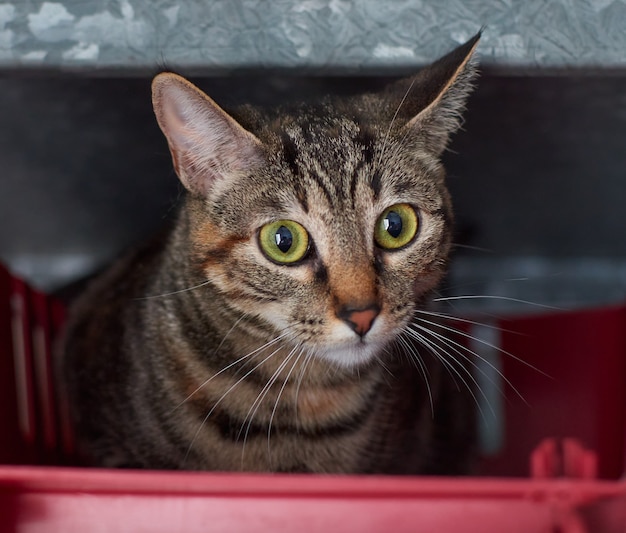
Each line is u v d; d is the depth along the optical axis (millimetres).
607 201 524
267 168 396
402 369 440
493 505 310
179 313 416
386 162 401
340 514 311
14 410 456
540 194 517
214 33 369
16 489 314
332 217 389
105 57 368
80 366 462
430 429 474
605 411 458
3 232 554
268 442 410
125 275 480
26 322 484
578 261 595
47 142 455
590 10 371
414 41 372
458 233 499
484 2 371
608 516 307
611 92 408
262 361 405
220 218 399
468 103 418
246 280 396
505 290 586
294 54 371
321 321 388
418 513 311
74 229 558
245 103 442
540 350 500
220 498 312
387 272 397
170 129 394
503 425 521
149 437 417
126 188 508
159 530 314
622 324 450
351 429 422
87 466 464
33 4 365
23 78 388
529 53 373
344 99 425
